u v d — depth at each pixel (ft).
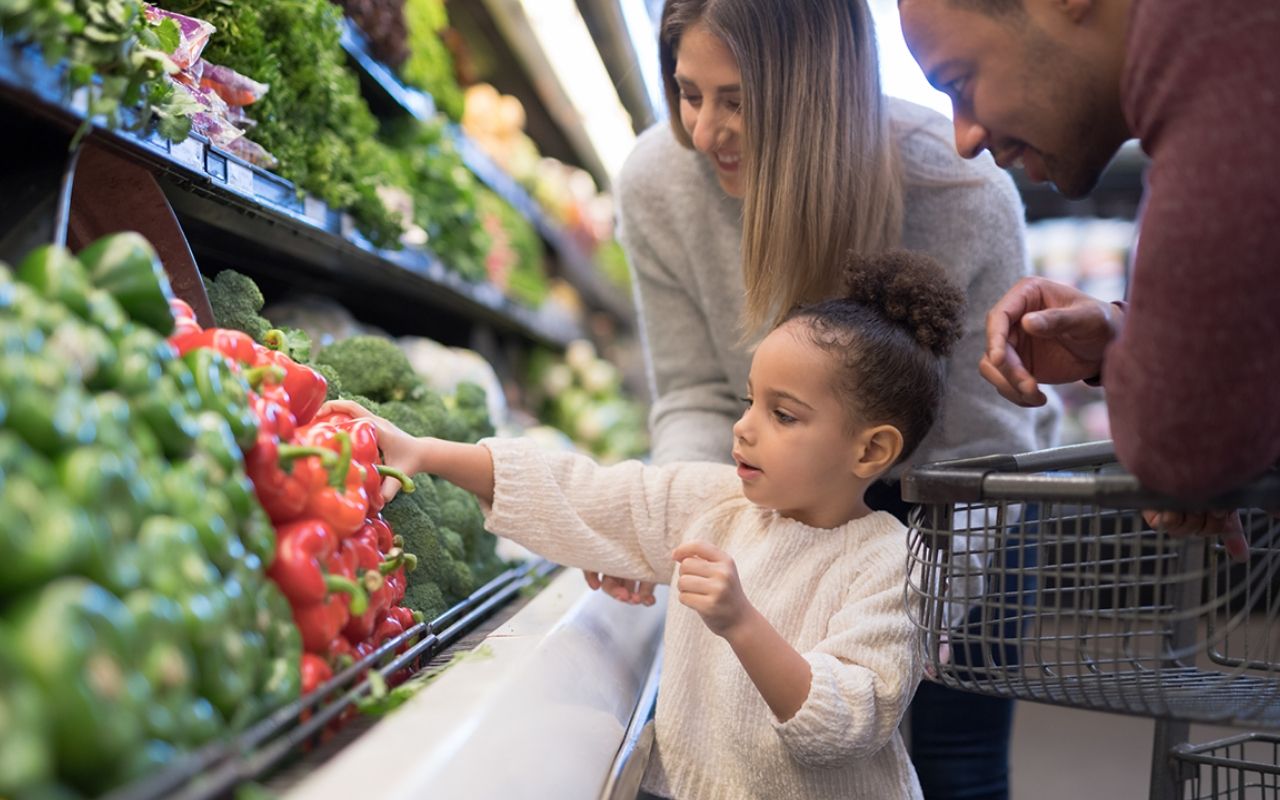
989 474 3.46
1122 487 3.05
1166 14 2.78
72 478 2.25
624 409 17.28
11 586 2.05
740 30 5.16
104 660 2.04
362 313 11.41
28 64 2.93
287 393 3.88
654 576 5.20
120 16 3.29
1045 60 3.40
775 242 5.34
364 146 7.69
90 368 2.54
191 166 4.30
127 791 1.92
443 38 12.43
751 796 4.46
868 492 6.44
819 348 4.64
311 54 6.70
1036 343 4.45
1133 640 3.46
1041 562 3.48
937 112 5.97
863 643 4.27
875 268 4.94
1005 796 6.53
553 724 3.54
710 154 5.68
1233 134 2.64
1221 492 2.90
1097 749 12.52
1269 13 2.66
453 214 9.89
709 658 4.71
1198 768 4.82
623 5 8.64
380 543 4.02
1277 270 2.64
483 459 5.02
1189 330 2.71
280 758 2.77
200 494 2.69
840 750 4.04
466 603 4.86
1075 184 3.73
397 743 2.88
